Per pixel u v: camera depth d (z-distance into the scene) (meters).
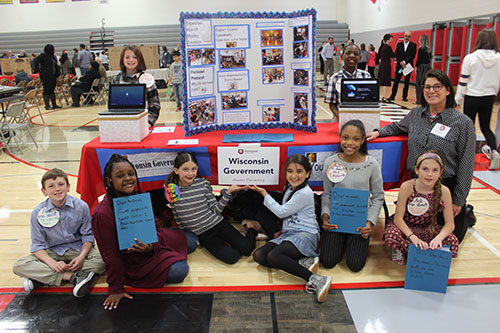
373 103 2.74
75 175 4.46
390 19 12.36
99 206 2.20
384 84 9.00
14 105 5.45
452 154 2.45
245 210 3.01
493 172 4.17
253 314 2.04
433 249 2.17
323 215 2.61
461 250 2.64
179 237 2.55
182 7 16.77
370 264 2.52
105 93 11.21
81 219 2.41
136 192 2.44
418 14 10.43
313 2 17.11
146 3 16.73
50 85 9.56
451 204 2.34
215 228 2.60
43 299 2.21
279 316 2.02
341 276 2.38
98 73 10.25
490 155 4.27
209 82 2.96
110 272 2.16
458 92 4.40
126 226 2.18
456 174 2.48
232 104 3.07
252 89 3.05
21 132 6.90
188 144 2.70
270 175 2.74
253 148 2.67
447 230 2.29
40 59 9.39
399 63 8.61
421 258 2.19
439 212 2.47
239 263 2.57
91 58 12.34
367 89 2.75
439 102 2.44
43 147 5.84
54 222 2.33
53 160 5.12
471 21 7.95
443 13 9.16
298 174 2.43
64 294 2.26
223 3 16.70
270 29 2.91
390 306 2.08
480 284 2.26
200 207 2.58
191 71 2.82
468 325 1.93
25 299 2.22
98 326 1.98
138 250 2.23
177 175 2.62
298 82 2.95
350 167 2.54
